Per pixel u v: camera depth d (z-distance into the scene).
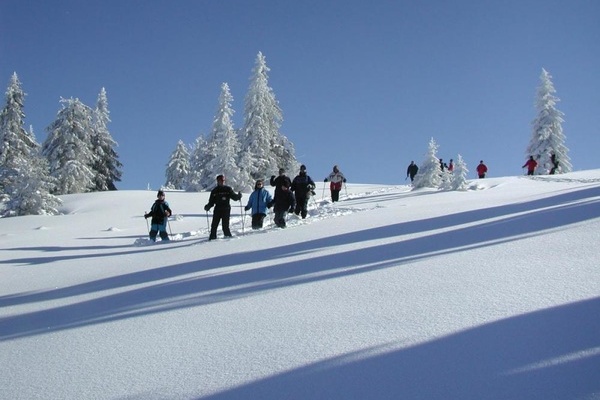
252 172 43.91
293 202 14.28
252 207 14.55
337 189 23.30
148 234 16.05
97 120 47.44
